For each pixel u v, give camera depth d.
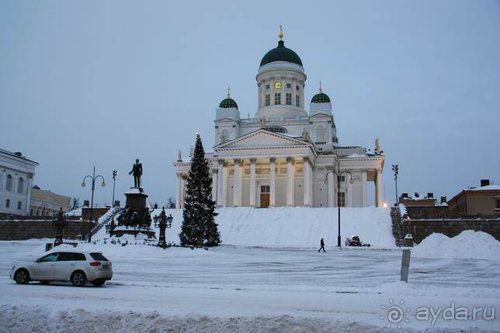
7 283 22.16
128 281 23.89
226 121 112.44
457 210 94.69
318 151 105.06
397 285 20.98
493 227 66.12
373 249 56.94
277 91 114.81
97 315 13.19
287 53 117.12
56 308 13.89
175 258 41.25
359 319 13.38
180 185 111.56
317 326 12.01
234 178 98.12
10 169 106.19
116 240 48.56
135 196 52.59
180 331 12.20
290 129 110.25
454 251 50.62
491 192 83.88
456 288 20.89
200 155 62.97
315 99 110.56
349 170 104.62
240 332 11.96
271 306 15.75
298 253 49.97
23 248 53.97
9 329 12.73
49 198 143.75
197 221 60.19
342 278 27.20
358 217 73.94
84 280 21.30
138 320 12.79
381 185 103.81
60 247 41.84
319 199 101.62
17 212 108.31
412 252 52.09
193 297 17.89
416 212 74.62
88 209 86.44
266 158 97.56
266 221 75.25
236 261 39.41
